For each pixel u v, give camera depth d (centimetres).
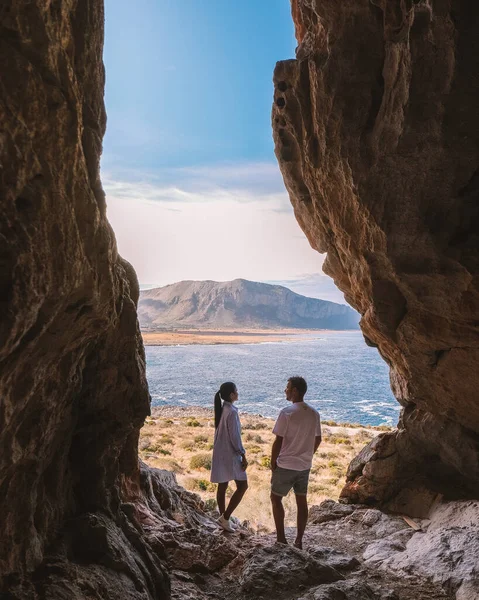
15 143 223
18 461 296
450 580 532
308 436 595
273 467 601
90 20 288
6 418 266
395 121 545
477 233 559
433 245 574
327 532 732
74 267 271
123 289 393
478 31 482
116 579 361
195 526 685
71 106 254
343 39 585
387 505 820
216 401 691
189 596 458
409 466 832
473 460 747
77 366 365
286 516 1219
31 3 226
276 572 498
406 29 525
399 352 732
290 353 18725
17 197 231
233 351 19475
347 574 561
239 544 639
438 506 752
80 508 414
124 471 607
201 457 2402
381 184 584
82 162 270
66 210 259
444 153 534
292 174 777
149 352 18462
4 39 222
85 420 413
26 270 236
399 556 604
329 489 1739
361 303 801
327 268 830
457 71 496
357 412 5856
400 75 530
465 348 648
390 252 605
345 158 604
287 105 698
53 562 337
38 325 264
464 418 740
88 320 318
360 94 591
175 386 8956
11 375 262
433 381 724
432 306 629
